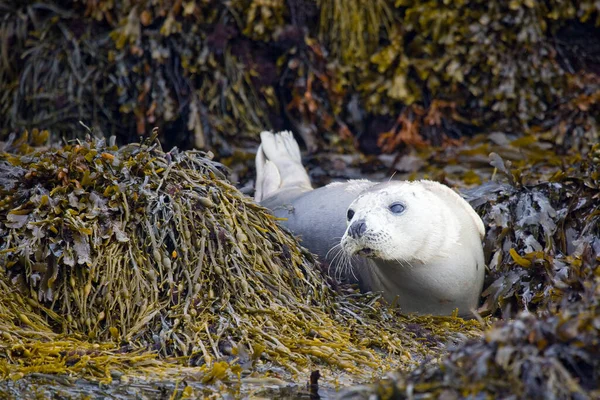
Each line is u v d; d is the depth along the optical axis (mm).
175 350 17984
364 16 36406
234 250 20062
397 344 19156
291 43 36406
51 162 20938
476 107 35906
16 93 35125
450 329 20641
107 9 35656
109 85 35219
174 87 35438
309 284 20922
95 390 16031
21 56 35344
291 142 31141
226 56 35938
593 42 37125
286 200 27281
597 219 22516
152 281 19328
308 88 36156
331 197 25438
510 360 12695
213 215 20516
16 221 19859
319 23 36938
